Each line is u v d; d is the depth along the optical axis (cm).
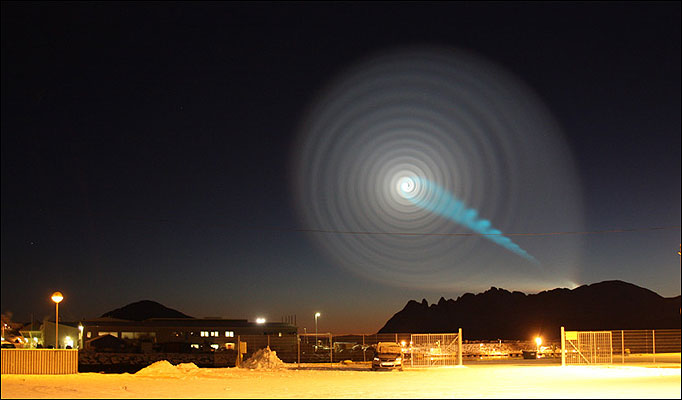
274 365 4338
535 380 3262
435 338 4925
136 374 3381
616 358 5675
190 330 9462
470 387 2794
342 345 7600
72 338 9206
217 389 2584
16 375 3219
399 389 2664
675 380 3256
